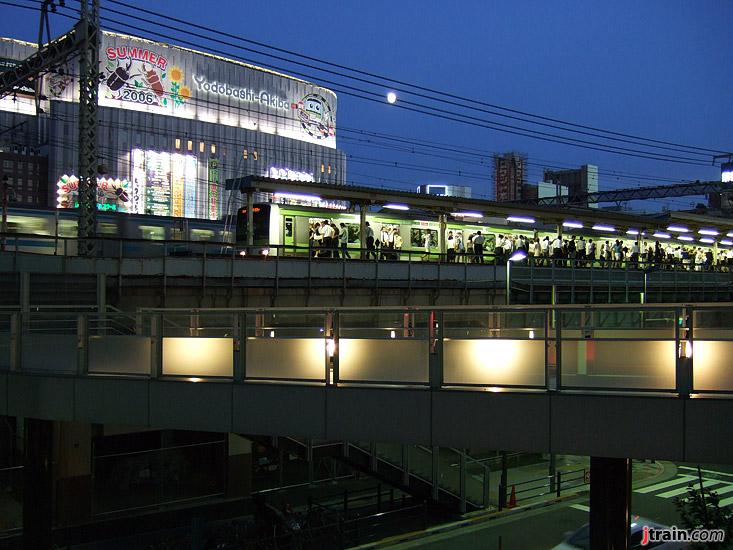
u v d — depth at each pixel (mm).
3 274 18938
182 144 114625
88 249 24672
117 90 109188
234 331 10695
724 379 8719
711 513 15383
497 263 38812
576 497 24938
